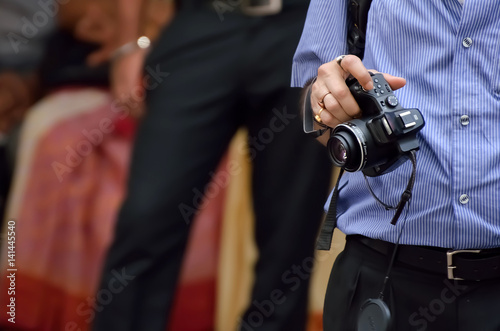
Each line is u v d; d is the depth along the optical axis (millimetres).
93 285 8000
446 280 3986
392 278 4133
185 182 7867
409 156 3871
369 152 3859
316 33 4648
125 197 7902
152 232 7859
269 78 7770
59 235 8008
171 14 7844
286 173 7930
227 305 8148
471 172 3896
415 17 4070
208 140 7867
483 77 3924
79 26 7895
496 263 3906
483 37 3916
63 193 7992
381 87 3918
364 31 4457
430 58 4027
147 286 7961
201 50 7770
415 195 4020
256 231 8070
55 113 7965
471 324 3939
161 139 7820
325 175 7906
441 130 3986
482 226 3873
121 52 7883
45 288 8078
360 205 4305
